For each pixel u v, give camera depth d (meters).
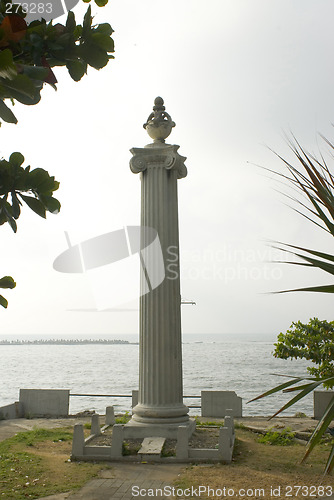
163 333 14.37
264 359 150.12
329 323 15.86
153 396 14.10
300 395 2.99
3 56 2.08
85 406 34.22
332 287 3.05
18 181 2.65
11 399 43.88
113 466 11.77
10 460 12.23
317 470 11.39
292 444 14.23
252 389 47.34
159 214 14.95
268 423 17.41
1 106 2.22
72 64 2.77
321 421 3.00
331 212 3.02
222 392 18.94
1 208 2.64
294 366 107.25
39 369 106.75
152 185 15.16
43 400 19.62
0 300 2.82
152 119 16.00
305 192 3.17
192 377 68.75
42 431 16.11
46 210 2.73
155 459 12.09
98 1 3.01
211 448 12.44
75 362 148.62
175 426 13.62
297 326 16.02
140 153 15.33
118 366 121.94
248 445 14.05
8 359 173.75
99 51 2.75
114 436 12.38
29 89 2.18
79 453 12.41
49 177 2.70
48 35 2.63
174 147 15.09
